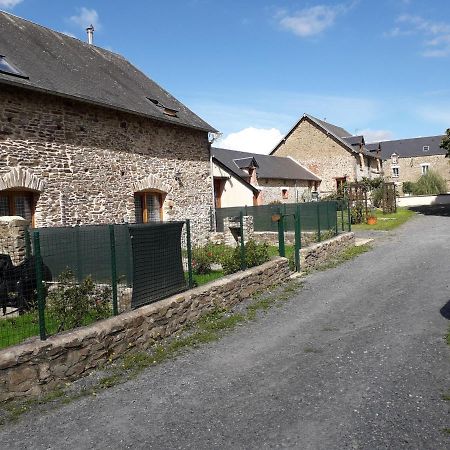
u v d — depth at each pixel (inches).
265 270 366.6
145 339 237.9
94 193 495.2
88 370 205.9
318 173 1493.6
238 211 690.8
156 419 161.0
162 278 267.7
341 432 145.8
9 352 180.4
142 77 699.4
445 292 325.4
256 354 223.1
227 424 154.9
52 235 321.4
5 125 405.4
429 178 1825.8
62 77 488.4
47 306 255.3
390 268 433.1
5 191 413.4
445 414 154.8
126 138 539.2
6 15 549.0
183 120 627.5
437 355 208.7
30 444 148.3
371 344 228.4
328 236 557.6
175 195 617.0
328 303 317.7
